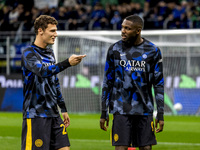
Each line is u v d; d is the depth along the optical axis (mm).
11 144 18250
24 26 38656
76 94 32688
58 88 11086
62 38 32688
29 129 10211
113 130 11070
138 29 10945
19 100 33750
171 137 20953
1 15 39469
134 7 39406
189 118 29828
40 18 10250
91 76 32625
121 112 10961
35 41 10398
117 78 11109
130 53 11055
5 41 35438
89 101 32594
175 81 32156
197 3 44406
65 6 43406
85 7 43062
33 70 9914
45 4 46094
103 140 19719
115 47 11195
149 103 11055
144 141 10961
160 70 11156
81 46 32594
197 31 28391
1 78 34156
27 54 10094
